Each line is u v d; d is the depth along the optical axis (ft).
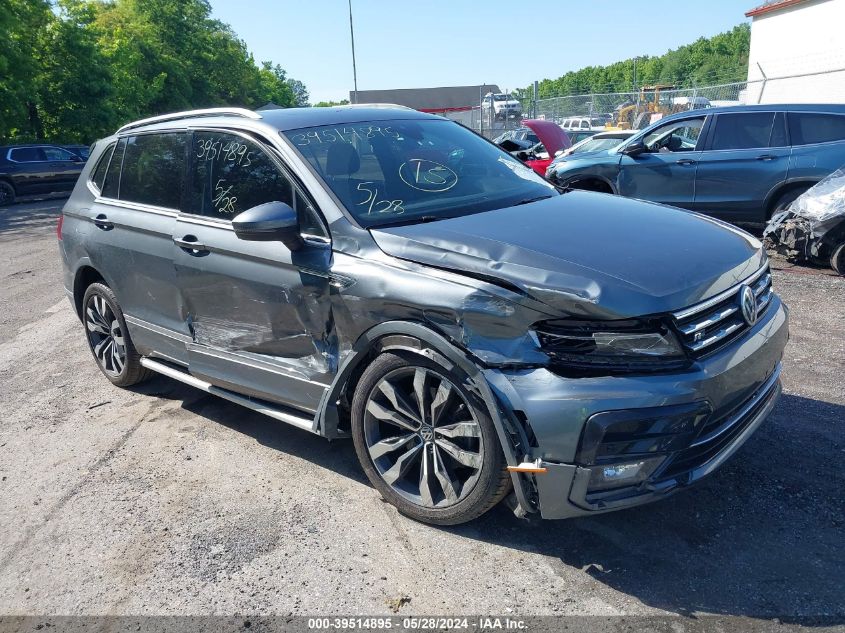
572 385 8.52
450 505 10.04
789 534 9.70
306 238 11.25
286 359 11.82
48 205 65.31
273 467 12.73
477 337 9.10
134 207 14.88
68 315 24.52
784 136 27.86
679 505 10.52
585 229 10.46
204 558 10.27
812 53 77.46
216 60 169.58
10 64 82.53
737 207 29.01
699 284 9.02
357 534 10.50
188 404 15.96
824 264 24.13
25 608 9.61
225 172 12.88
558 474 8.66
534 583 9.14
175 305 13.84
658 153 30.99
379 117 13.88
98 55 97.19
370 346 10.46
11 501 12.35
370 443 10.85
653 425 8.37
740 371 9.09
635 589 8.89
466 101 254.88
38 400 16.84
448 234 10.19
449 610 8.80
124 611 9.34
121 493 12.26
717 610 8.43
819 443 11.99
